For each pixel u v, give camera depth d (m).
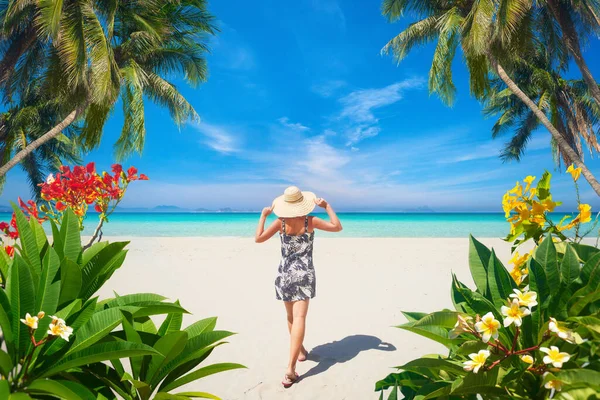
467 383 1.26
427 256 12.67
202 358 1.80
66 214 1.96
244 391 3.37
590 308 1.42
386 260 11.77
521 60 20.39
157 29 15.73
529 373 1.38
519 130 27.05
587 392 1.12
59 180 4.20
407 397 1.78
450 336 1.45
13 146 18.73
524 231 1.97
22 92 17.02
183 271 9.82
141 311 1.65
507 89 22.19
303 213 3.68
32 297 1.50
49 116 20.27
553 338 1.35
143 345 1.40
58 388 1.31
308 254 3.74
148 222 55.06
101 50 11.98
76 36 11.45
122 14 15.71
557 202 1.85
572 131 21.53
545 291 1.46
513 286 1.58
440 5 17.08
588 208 1.78
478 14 11.84
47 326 1.50
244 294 7.19
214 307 6.26
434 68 15.34
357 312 5.93
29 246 1.80
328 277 8.93
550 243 1.53
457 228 36.88
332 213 3.84
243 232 32.88
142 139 15.30
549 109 20.58
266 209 3.86
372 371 3.78
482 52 12.07
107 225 43.91
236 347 4.45
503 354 1.43
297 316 3.60
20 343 1.47
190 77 19.00
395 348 4.39
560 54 15.96
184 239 19.84
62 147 23.59
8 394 1.19
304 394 3.33
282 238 3.78
